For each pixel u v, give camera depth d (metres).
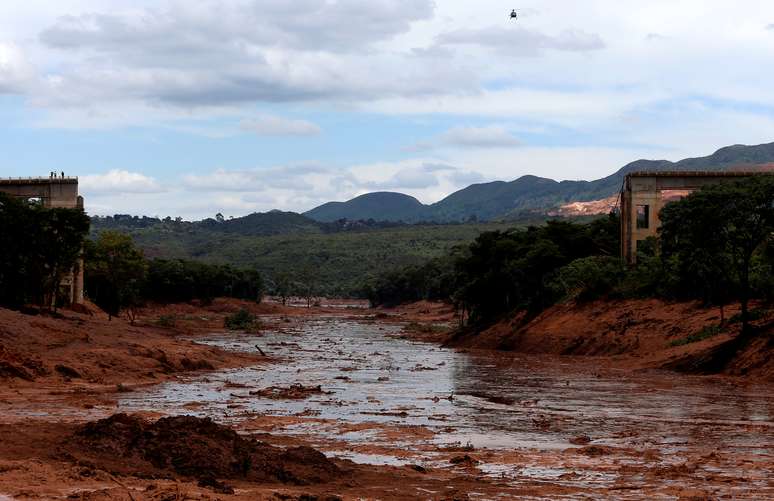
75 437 20.78
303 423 29.97
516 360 63.09
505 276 89.88
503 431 28.69
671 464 22.56
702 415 32.22
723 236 48.69
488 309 94.38
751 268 58.94
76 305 91.44
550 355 67.94
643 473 21.28
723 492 18.91
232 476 19.27
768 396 37.78
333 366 58.44
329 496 17.23
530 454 24.12
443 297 179.88
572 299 76.19
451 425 30.14
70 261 77.88
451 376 50.19
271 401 37.00
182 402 35.75
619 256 87.06
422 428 28.88
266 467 19.78
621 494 18.69
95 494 15.69
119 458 19.78
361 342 93.00
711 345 50.81
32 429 22.38
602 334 65.38
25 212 75.06
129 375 45.62
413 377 49.69
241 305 187.00
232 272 195.75
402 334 110.69
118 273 100.81
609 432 28.33
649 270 70.31
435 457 23.59
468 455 23.33
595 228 94.44
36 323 52.88
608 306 70.25
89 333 56.84
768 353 45.25
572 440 26.69
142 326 96.25
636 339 61.03
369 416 32.38
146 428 21.12
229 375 50.38
